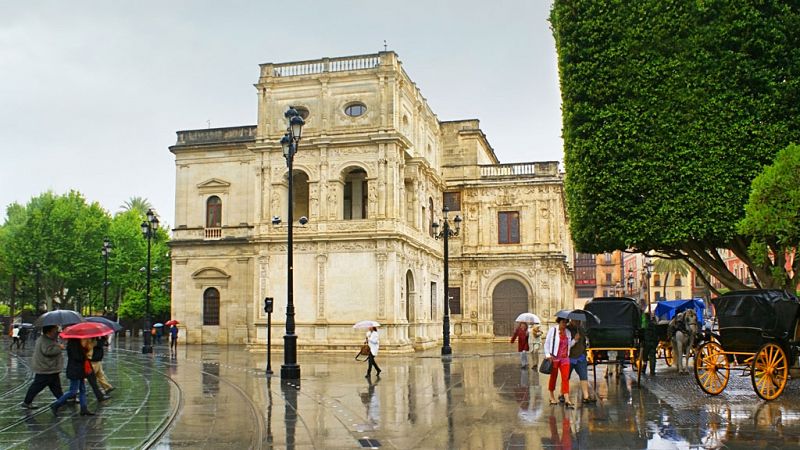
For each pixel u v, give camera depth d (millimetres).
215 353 44562
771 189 21500
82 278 72250
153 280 73062
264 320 47156
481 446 13602
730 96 24781
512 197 62406
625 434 14516
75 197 75750
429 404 19594
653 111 25719
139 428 15266
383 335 44688
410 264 49219
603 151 26281
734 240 26047
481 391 22625
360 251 45938
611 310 23234
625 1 26484
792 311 19609
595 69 26750
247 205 55656
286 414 17781
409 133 51469
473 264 62375
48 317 17812
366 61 47219
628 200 26031
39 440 13945
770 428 14930
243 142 55750
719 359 21688
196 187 56875
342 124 47219
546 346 19047
